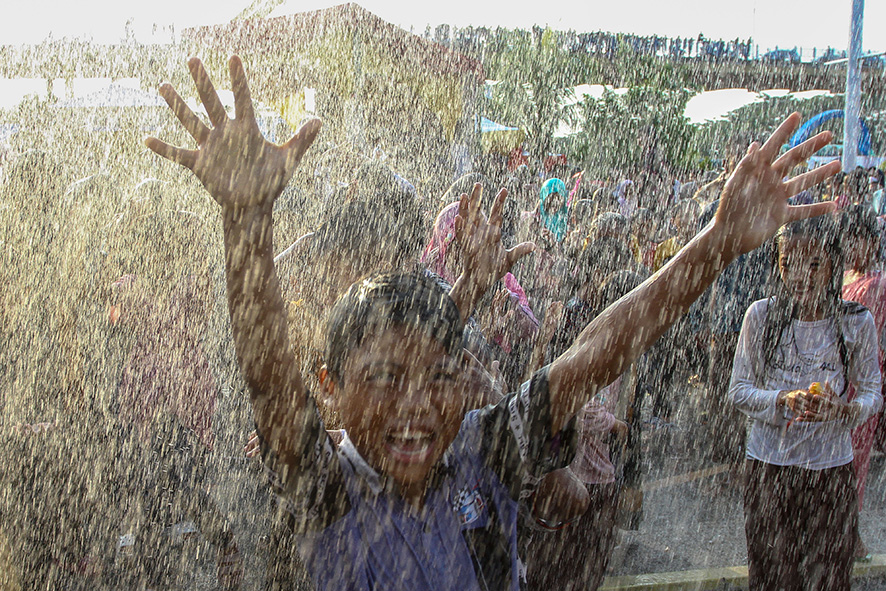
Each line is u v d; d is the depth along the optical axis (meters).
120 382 3.09
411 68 8.02
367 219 2.48
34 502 2.93
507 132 10.45
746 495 2.85
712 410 4.68
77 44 7.34
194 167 1.18
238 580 3.10
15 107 7.27
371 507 1.33
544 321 2.81
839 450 2.69
